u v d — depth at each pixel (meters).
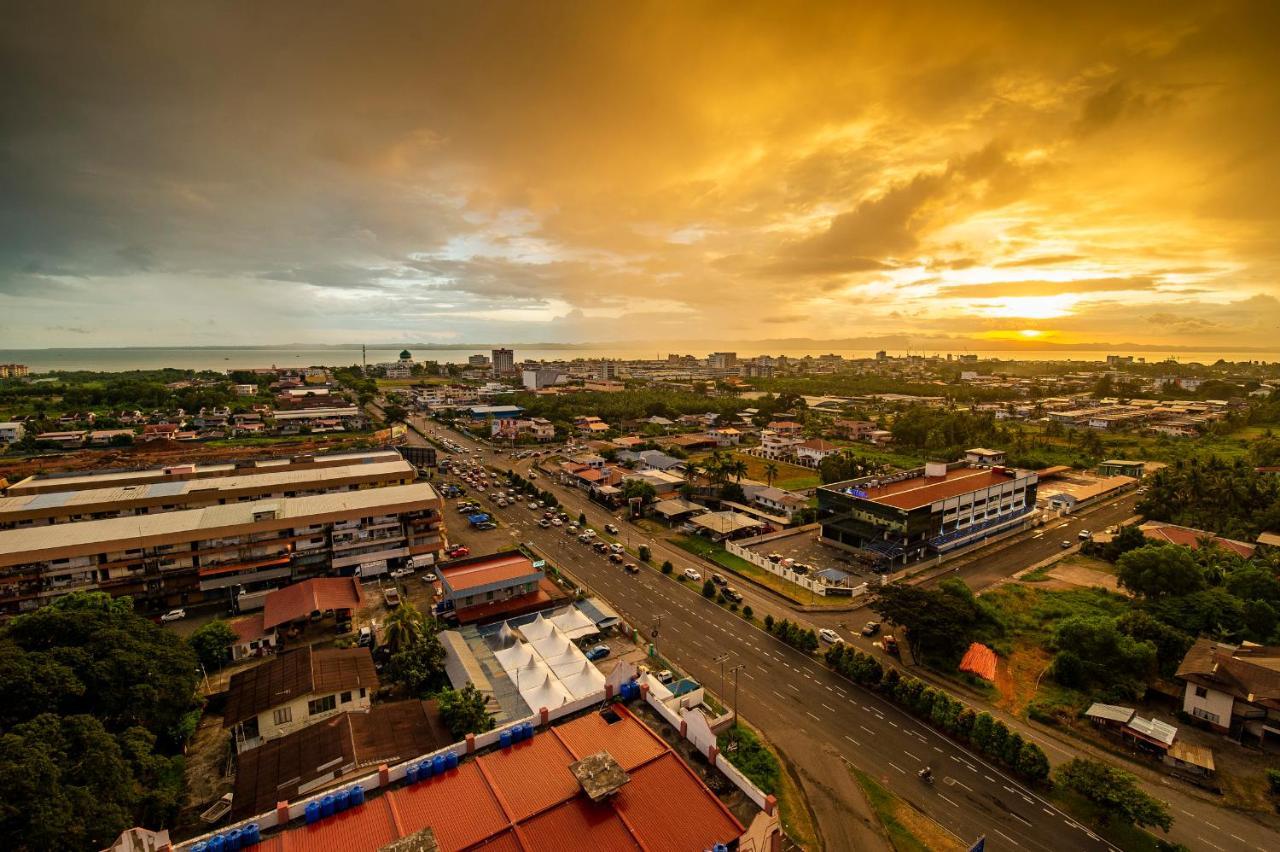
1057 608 96.12
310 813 38.09
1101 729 68.94
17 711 51.84
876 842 54.19
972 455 186.25
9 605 88.44
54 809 43.25
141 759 53.56
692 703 70.75
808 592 105.25
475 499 161.62
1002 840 54.44
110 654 61.00
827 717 71.56
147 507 113.19
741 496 157.12
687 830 37.97
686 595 104.38
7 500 110.69
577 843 36.50
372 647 86.50
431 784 41.28
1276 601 88.00
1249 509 132.62
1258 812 57.28
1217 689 68.19
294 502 113.31
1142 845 53.81
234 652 83.50
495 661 78.56
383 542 111.81
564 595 99.31
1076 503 155.12
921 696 71.31
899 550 114.94
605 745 45.19
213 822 55.56
